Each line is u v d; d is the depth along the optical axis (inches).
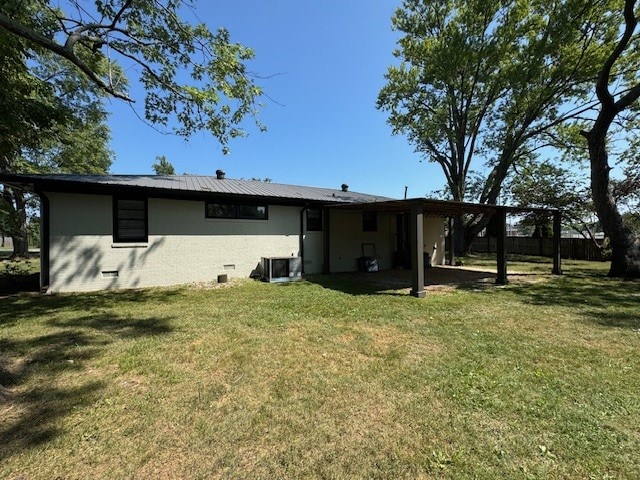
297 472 69.4
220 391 104.5
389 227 516.7
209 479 67.1
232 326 176.9
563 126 664.4
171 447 77.2
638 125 541.6
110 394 102.1
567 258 648.4
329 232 442.9
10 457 73.1
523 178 781.3
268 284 329.7
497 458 73.5
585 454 74.6
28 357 131.3
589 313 206.4
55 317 194.7
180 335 160.9
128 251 307.6
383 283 338.0
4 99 231.3
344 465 71.4
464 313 207.0
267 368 122.4
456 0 645.9
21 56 257.6
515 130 685.9
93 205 291.9
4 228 342.6
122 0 268.7
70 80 604.1
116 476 67.8
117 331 167.3
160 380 112.1
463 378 113.6
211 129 354.6
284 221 407.2
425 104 729.6
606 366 124.2
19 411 91.9
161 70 304.3
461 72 649.6
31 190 295.9
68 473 68.6
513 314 204.4
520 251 772.0
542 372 118.6
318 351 140.0
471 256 711.7
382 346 146.3
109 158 808.3
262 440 80.0
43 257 272.2
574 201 627.5
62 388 105.7
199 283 334.6
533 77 588.4
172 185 329.7
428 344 149.1
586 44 552.1
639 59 519.5
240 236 374.3
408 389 105.9
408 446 77.8
